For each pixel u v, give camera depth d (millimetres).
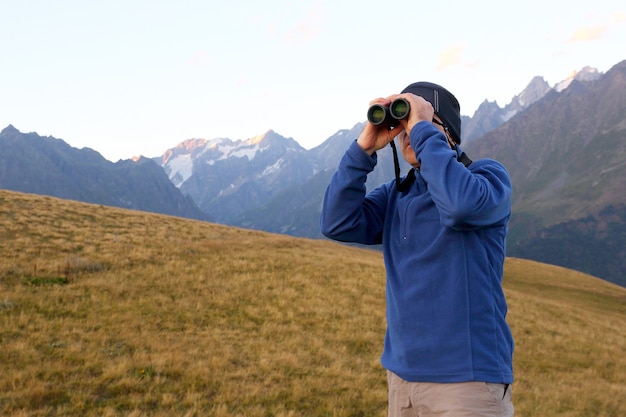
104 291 15188
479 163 2314
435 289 2137
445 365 2066
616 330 24578
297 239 43562
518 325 20234
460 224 2029
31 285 14812
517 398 10805
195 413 7273
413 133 2191
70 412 6902
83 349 9883
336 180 2553
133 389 7973
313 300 17875
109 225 30594
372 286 21609
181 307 14680
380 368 11414
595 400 11750
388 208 2572
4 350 9234
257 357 10836
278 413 7633
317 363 11117
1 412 6641
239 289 18047
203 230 35344
